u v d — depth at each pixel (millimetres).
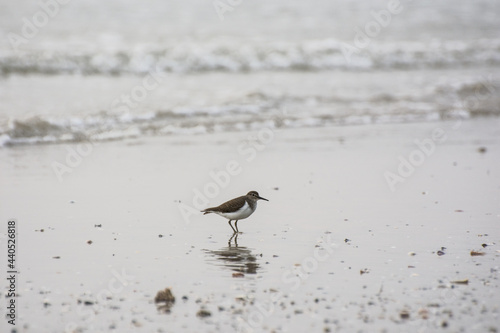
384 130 21875
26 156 18172
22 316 8570
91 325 8336
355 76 30688
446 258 10836
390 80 29781
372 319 8484
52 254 11055
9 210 13523
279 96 25812
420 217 13273
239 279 10008
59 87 26438
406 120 23328
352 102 25578
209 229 12719
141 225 12836
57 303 9023
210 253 11266
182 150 19094
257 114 23562
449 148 19422
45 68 29391
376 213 13578
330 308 8875
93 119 21578
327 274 10172
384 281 9844
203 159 18078
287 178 16344
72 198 14531
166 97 25156
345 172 16938
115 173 16656
